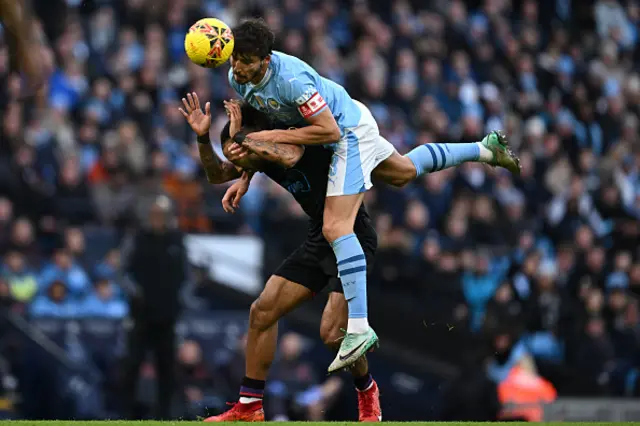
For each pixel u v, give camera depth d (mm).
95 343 40250
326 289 23859
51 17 51438
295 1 58281
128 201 43438
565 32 71062
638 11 76188
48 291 40000
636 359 46812
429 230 46562
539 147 58469
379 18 62656
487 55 63406
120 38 52344
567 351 44938
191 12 55281
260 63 21125
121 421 19969
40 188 42781
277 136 21359
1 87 45500
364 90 54219
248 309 43406
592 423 21422
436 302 43750
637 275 50469
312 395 37938
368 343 21766
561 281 47844
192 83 50344
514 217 50625
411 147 52625
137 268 37312
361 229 22969
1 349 38219
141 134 46594
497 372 42656
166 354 37438
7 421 19484
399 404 43594
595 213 54500
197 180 45938
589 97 65438
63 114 46938
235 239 44125
